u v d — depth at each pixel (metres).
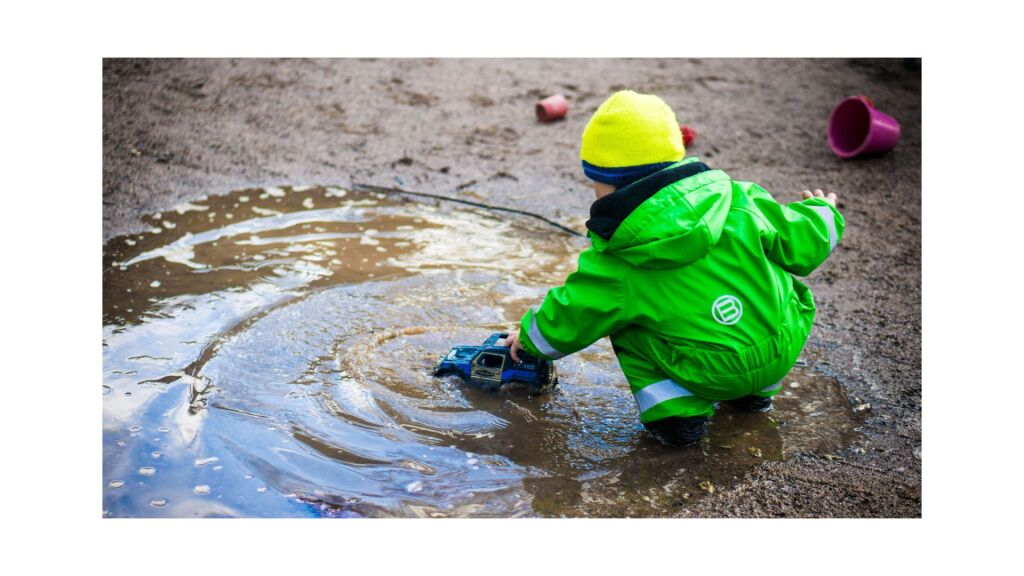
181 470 3.26
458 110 7.11
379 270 4.79
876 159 6.26
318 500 3.12
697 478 3.26
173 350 3.99
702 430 3.48
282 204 5.56
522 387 3.77
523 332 3.44
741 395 3.34
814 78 7.73
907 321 4.34
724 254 3.18
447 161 6.26
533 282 4.72
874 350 4.10
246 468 3.28
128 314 4.26
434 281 4.69
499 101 7.30
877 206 5.59
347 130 6.69
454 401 3.69
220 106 6.96
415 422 3.55
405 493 3.16
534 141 6.62
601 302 3.20
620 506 3.10
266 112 6.91
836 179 5.96
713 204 3.12
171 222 5.27
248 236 5.13
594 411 3.66
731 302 3.17
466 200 5.72
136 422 3.51
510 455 3.37
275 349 4.02
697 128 6.73
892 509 3.09
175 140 6.36
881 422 3.59
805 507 3.11
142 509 3.07
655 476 3.27
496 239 5.23
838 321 4.34
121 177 5.79
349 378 3.82
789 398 3.77
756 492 3.18
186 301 4.39
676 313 3.16
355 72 7.74
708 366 3.20
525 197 5.78
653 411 3.32
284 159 6.19
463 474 3.26
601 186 3.28
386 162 6.22
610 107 3.20
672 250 3.07
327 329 4.19
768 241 3.24
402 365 3.92
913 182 5.91
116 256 4.84
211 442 3.41
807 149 6.43
